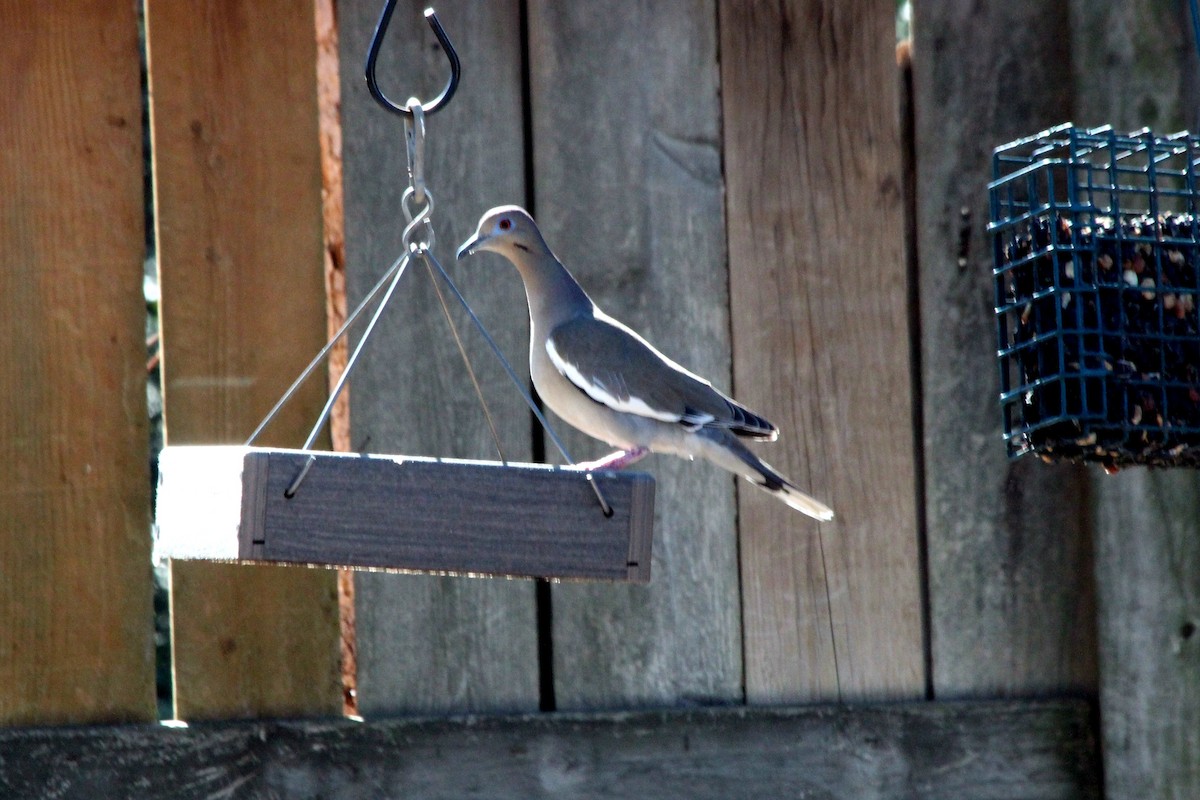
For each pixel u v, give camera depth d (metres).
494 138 11.95
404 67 11.85
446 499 8.50
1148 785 11.70
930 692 12.12
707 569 11.90
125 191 11.09
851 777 11.67
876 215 12.31
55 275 10.93
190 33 11.30
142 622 10.91
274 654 11.13
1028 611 12.22
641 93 12.14
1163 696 11.72
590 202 12.02
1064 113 12.51
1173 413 10.48
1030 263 10.62
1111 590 11.90
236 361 11.20
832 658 11.98
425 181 11.80
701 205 12.12
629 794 11.37
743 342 12.08
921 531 12.23
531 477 8.63
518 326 11.82
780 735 11.62
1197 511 11.81
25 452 10.81
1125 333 10.39
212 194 11.25
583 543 8.69
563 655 11.70
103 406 10.95
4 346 10.82
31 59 11.00
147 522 10.95
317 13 11.67
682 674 11.80
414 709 11.39
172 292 11.12
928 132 12.46
